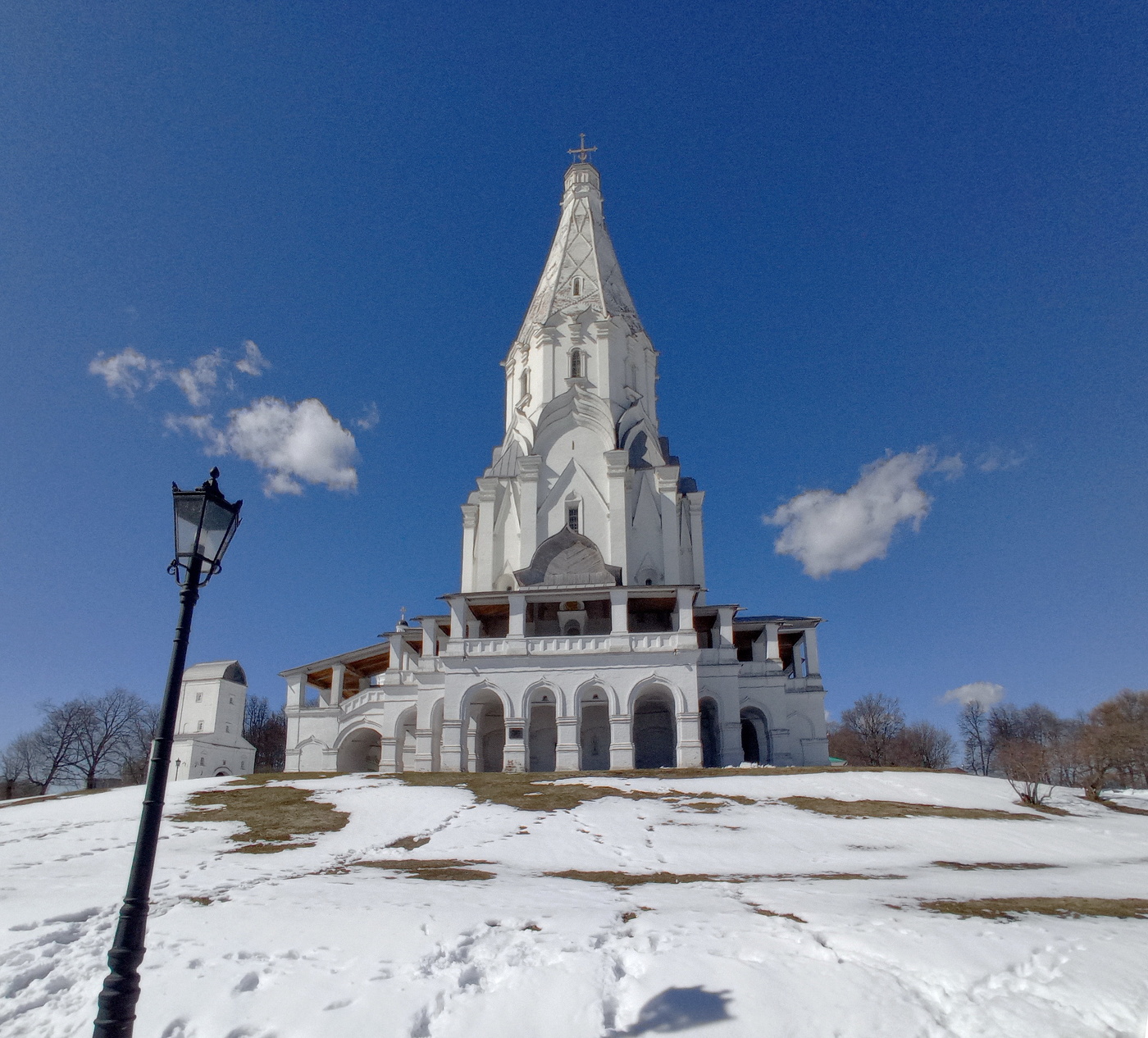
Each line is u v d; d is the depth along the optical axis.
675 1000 8.55
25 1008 9.37
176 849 19.50
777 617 43.75
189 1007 8.91
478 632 44.00
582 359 53.34
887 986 8.69
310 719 48.25
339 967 9.70
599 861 17.70
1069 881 15.18
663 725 41.66
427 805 25.52
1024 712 97.38
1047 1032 7.73
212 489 9.15
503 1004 8.68
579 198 61.19
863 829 22.19
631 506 49.16
